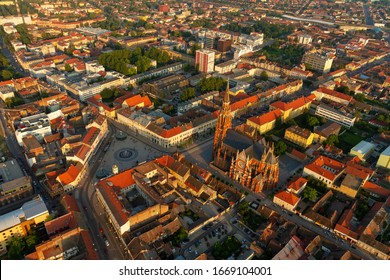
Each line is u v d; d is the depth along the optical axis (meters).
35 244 198.25
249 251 197.62
